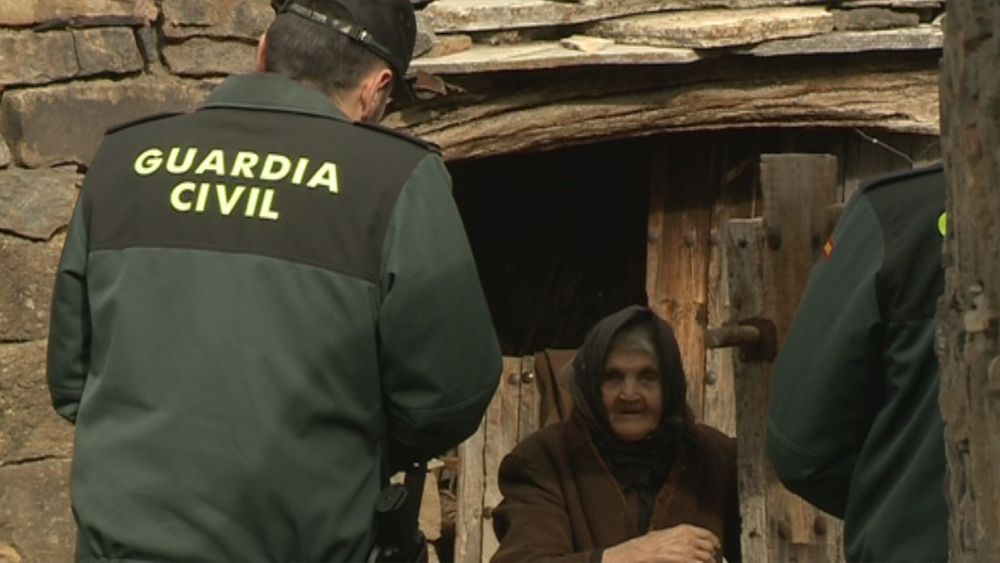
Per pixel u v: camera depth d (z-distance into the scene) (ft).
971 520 10.01
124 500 14.82
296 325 15.03
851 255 15.33
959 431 10.28
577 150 44.42
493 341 16.17
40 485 27.48
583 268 44.24
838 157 34.96
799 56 32.76
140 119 16.44
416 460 16.29
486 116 31.48
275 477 14.87
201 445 14.82
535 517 21.44
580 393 21.99
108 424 15.26
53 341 16.49
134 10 28.09
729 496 22.88
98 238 15.75
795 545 22.34
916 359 14.65
